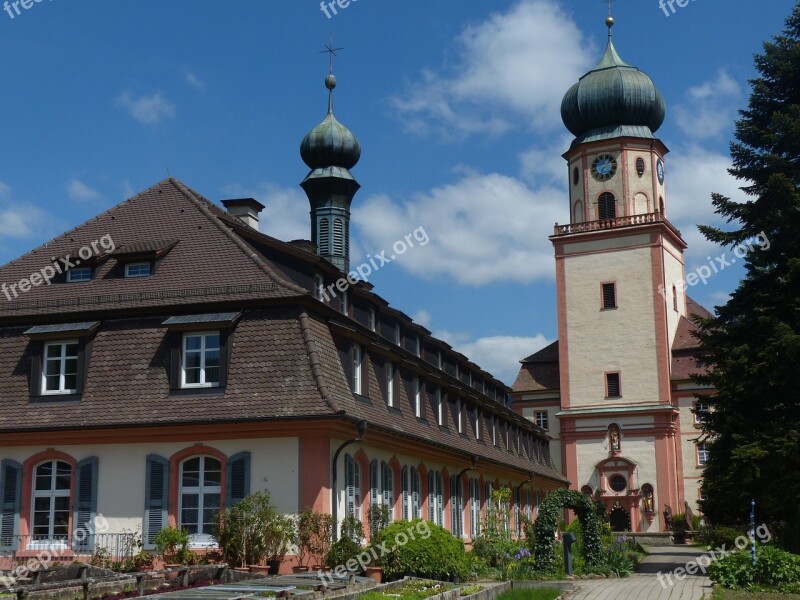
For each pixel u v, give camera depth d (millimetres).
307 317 26875
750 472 31219
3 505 27203
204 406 26141
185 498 26453
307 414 25219
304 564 25016
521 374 80625
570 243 74938
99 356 27719
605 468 71812
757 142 34812
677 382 72875
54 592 18531
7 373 28234
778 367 31750
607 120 74938
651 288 72312
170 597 18016
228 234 29562
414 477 34219
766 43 35938
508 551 36438
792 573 27891
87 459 26938
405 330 39562
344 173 46938
